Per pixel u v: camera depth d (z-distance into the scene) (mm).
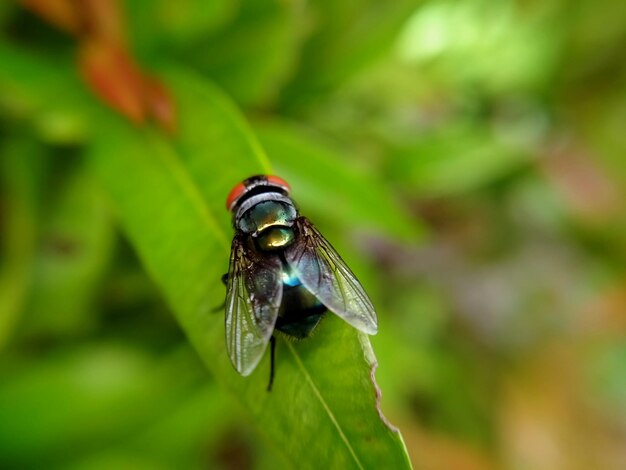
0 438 83
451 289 114
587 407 117
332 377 62
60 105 78
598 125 116
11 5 85
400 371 97
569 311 123
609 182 116
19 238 82
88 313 86
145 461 86
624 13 107
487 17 100
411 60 99
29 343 86
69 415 85
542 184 116
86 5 80
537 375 117
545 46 104
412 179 96
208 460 95
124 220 71
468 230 117
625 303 124
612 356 121
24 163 84
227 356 65
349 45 92
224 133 73
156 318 89
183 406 87
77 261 83
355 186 82
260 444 97
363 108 97
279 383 63
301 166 82
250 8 83
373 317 65
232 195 68
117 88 78
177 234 69
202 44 84
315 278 66
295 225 68
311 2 88
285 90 92
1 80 79
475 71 101
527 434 112
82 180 83
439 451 105
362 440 60
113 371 86
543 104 109
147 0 81
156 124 75
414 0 93
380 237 106
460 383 109
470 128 97
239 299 66
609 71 112
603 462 114
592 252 123
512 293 118
